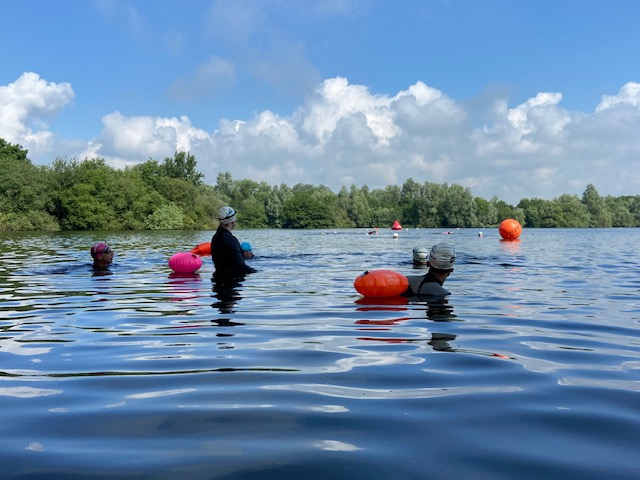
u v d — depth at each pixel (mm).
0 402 3258
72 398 3326
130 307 7105
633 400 3268
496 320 6137
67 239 34062
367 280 7961
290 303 7398
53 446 2572
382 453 2479
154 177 81750
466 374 3863
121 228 69312
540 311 6781
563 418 2945
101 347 4801
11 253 19609
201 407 3139
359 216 126250
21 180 63094
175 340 5082
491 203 124375
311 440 2633
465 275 11258
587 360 4293
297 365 4129
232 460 2402
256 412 3047
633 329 5629
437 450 2514
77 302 7559
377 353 4523
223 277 10773
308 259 15586
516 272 11938
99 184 68938
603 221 121312
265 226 118875
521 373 3893
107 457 2439
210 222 81125
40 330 5609
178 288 9055
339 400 3264
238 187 150000
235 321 6082
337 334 5344
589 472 2273
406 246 24750
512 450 2514
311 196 121125
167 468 2320
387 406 3150
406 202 152375
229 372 3926
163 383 3650
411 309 6895
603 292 8625
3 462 2391
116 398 3322
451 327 5715
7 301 7668
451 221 122750
